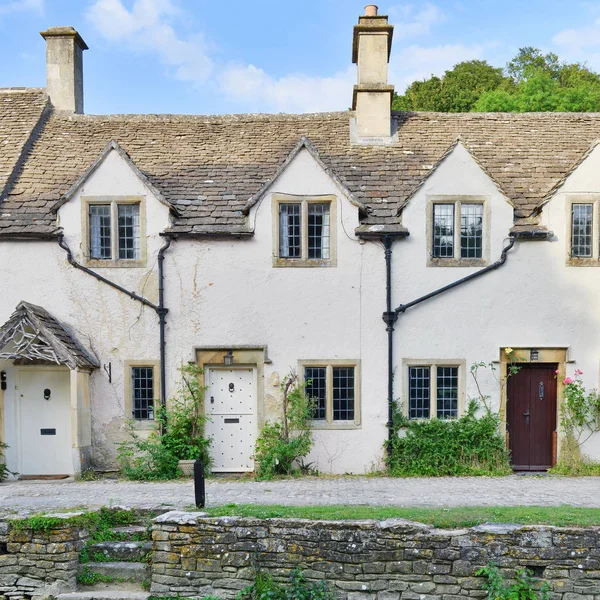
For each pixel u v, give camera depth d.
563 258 12.61
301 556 7.75
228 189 13.36
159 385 12.59
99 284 12.66
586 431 12.52
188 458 12.11
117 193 12.66
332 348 12.61
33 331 12.02
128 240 12.80
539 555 7.46
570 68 34.53
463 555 7.54
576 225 12.67
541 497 9.61
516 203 12.93
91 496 9.98
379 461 12.43
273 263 12.64
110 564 8.17
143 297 12.64
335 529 7.72
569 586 7.41
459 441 12.26
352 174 13.54
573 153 14.15
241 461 12.71
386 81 14.59
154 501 9.40
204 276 12.67
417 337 12.61
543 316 12.59
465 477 11.85
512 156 14.08
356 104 14.73
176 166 13.94
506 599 7.30
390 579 7.62
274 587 7.64
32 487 11.08
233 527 7.88
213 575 7.82
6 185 13.16
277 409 12.57
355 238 12.61
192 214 12.81
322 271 12.66
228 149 14.50
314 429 12.47
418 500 9.35
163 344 12.55
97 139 14.77
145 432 12.57
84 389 12.20
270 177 13.05
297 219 12.79
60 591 7.86
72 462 12.07
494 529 7.56
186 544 7.91
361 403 12.52
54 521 7.95
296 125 15.27
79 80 16.08
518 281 12.62
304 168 12.69
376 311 12.62
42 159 14.02
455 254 12.64
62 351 11.79
